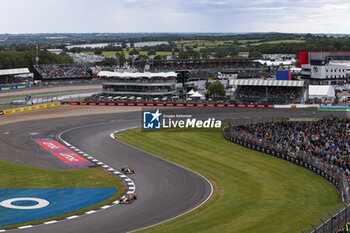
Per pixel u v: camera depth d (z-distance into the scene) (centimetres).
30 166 6384
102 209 4578
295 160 6631
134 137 8625
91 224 4128
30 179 5684
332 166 5800
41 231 3947
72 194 5103
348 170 5678
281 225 4091
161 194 5125
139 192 5216
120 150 7500
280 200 4891
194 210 4547
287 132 7988
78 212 4481
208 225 4100
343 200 4766
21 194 5062
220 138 8525
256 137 7844
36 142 8094
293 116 9894
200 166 6450
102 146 7800
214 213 4447
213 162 6688
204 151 7438
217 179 5788
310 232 3572
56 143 8038
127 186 5469
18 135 8725
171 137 8644
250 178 5831
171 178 5834
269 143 7312
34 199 4897
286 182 5653
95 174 6025
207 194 5128
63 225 4103
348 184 5038
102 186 5453
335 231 3725
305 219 4244
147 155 7138
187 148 7669
